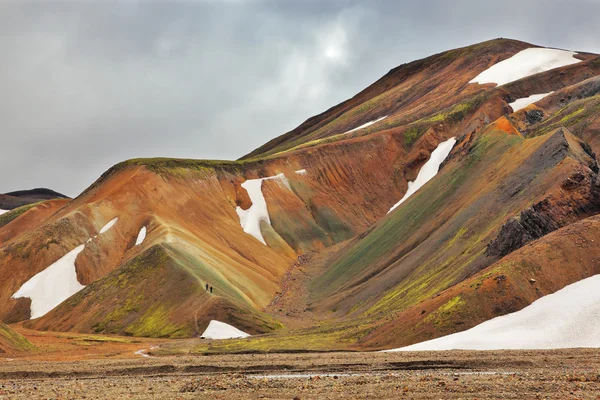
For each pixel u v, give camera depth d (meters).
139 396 46.66
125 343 110.19
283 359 67.56
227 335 117.56
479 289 78.31
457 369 55.94
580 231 81.44
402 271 124.06
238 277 152.75
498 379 46.97
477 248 102.38
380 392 43.72
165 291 134.50
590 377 46.25
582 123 154.38
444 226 128.75
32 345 98.12
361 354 69.25
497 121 158.25
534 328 68.94
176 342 108.75
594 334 65.00
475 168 144.38
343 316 124.38
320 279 162.25
